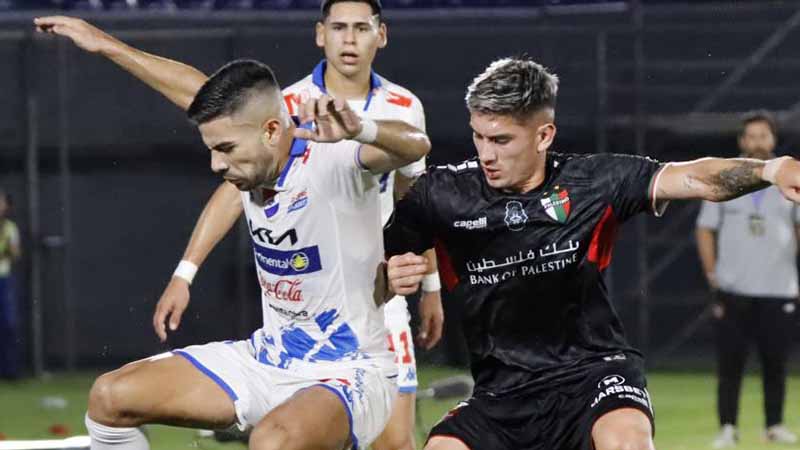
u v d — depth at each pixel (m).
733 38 54.88
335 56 23.08
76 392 48.81
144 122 54.34
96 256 54.41
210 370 18.08
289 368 18.12
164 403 17.75
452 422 18.22
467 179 18.22
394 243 18.38
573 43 54.12
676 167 17.56
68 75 54.28
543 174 18.00
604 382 17.59
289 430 16.55
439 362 51.81
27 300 54.19
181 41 53.38
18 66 54.34
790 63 54.69
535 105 17.33
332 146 17.34
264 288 18.34
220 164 17.16
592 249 17.92
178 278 21.20
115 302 54.50
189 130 54.25
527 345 18.20
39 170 54.72
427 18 56.19
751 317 35.31
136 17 55.22
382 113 23.30
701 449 34.16
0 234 52.09
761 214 35.25
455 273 18.45
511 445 18.00
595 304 18.12
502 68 17.55
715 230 36.00
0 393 48.84
